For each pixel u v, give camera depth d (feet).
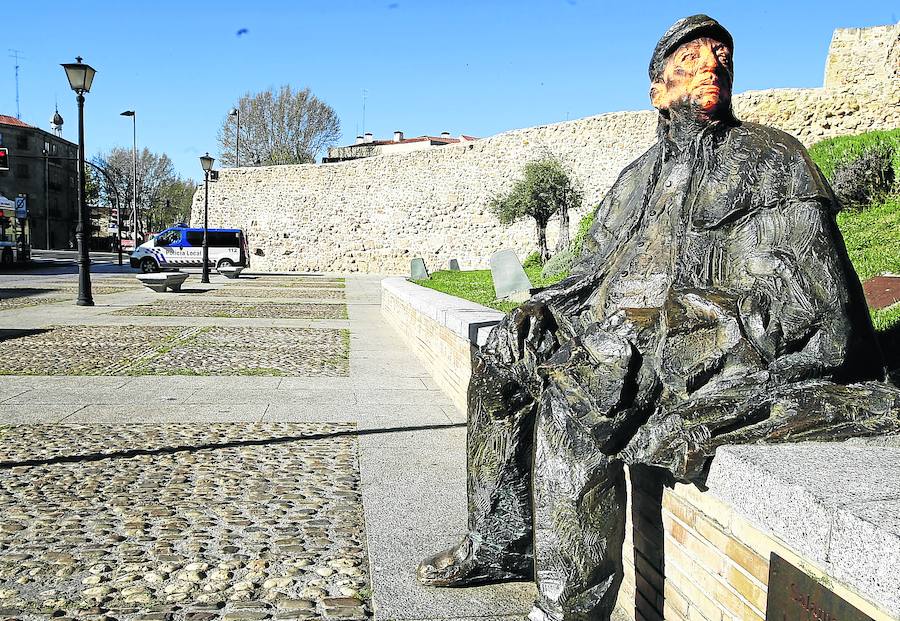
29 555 12.51
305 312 57.52
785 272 7.41
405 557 12.65
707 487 7.45
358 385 28.22
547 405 8.06
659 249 8.40
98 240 247.70
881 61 68.39
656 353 7.72
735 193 7.85
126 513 14.52
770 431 7.09
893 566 4.98
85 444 19.40
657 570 9.02
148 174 270.05
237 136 201.16
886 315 15.56
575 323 8.89
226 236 122.93
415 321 36.11
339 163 138.41
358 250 137.80
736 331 7.41
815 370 7.33
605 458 7.69
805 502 5.84
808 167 7.65
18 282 84.69
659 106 8.66
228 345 38.52
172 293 75.36
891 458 6.61
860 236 26.94
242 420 22.39
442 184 131.75
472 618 10.57
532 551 10.59
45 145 230.27
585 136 120.37
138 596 11.16
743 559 7.02
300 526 14.03
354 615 10.67
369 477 17.10
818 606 5.82
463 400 23.02
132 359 33.53
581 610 7.91
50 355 34.27
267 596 11.23
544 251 98.43
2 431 20.61
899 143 33.53
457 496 15.84
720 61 8.25
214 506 15.01
